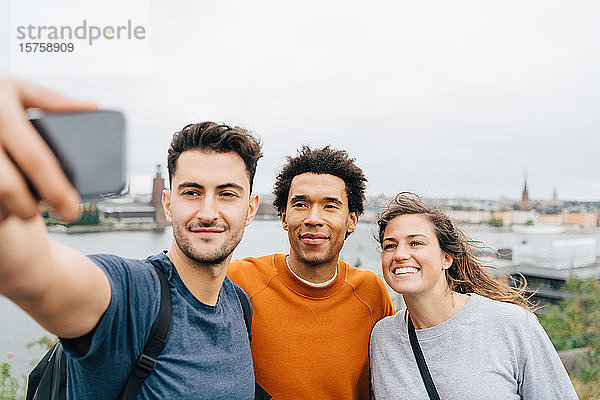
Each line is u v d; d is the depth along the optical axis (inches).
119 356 53.5
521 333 79.9
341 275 98.3
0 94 21.4
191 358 59.9
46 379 60.2
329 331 93.0
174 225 63.3
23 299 34.9
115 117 26.0
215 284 65.1
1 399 127.0
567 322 308.3
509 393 76.5
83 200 25.8
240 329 70.1
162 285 60.2
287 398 89.7
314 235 93.7
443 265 87.3
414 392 79.5
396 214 87.0
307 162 97.9
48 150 24.7
